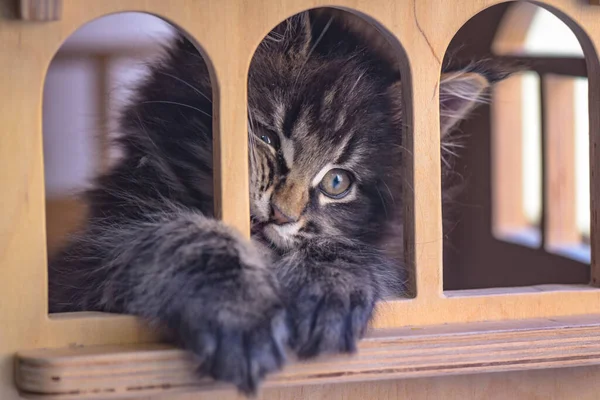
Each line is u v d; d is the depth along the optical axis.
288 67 0.82
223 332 0.62
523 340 0.67
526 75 1.17
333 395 0.69
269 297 0.64
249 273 0.64
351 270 0.72
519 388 0.71
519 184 1.30
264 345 0.62
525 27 1.06
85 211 0.84
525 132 1.27
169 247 0.66
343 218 0.84
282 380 0.64
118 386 0.62
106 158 0.87
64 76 1.01
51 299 0.79
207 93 0.82
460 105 0.87
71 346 0.64
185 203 0.81
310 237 0.80
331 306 0.65
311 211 0.82
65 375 0.61
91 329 0.64
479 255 1.19
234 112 0.66
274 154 0.80
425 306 0.69
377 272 0.75
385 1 0.68
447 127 0.88
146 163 0.82
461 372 0.66
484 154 1.19
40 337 0.64
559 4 0.71
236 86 0.66
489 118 1.18
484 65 0.90
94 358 0.62
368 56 0.86
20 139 0.63
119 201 0.81
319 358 0.64
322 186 0.83
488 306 0.70
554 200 1.15
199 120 0.82
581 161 1.15
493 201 1.22
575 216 1.15
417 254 0.69
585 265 1.01
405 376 0.66
